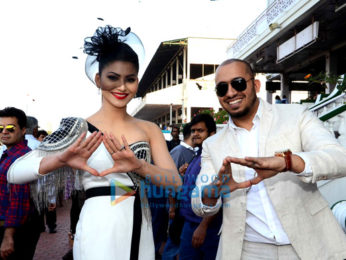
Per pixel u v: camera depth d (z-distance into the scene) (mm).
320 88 11891
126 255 1622
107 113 1783
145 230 1749
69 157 1490
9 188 2463
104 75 1725
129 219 1667
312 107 7965
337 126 5262
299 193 1808
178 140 9125
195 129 3480
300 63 13906
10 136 2736
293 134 1859
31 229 2670
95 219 1626
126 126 1791
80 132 1670
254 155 1968
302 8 9305
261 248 1886
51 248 5574
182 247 2963
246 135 2023
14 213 2465
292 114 1928
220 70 2002
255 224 1899
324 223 1850
